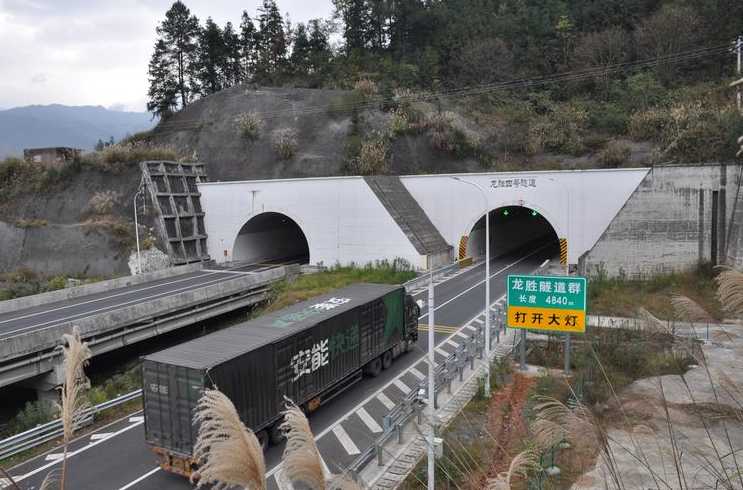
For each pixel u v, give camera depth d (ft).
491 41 213.05
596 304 86.33
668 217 103.35
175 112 215.51
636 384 49.21
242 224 143.33
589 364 55.62
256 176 166.50
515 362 62.28
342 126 170.71
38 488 41.37
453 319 82.64
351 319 55.72
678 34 180.65
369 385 59.06
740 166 96.99
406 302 68.39
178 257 139.54
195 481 40.63
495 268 122.01
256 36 254.47
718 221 99.60
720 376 24.56
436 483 35.45
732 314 21.61
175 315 86.07
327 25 261.03
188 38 241.96
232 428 12.77
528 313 56.49
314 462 13.92
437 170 152.56
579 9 225.35
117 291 106.42
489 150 156.66
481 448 36.96
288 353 46.39
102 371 76.64
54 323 80.12
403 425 44.70
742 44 141.59
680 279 95.86
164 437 40.34
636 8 210.59
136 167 149.48
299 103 189.16
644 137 142.20
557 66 205.05
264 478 12.67
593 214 113.19
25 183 155.74
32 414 57.62
